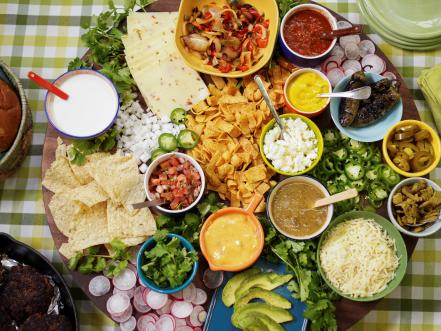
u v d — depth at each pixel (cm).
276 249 74
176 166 77
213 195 77
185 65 81
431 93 83
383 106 77
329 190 79
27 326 75
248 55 80
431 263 84
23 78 88
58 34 89
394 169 77
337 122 78
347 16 88
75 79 79
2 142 77
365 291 74
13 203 85
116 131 79
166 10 82
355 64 82
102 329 81
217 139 79
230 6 82
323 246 76
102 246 77
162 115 80
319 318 72
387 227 76
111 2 81
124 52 81
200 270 76
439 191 75
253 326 73
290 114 77
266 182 78
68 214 77
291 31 81
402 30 86
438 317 83
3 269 78
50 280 78
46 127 87
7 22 89
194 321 77
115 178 76
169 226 76
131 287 76
